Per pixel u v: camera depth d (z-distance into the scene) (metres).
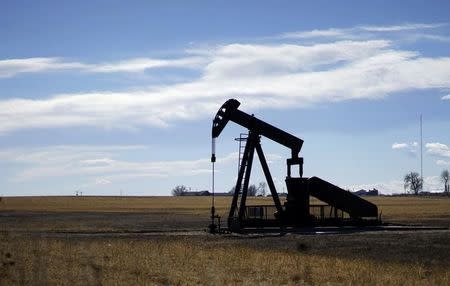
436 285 21.77
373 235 45.84
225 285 20.72
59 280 20.27
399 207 123.94
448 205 138.25
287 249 36.34
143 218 81.56
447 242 40.66
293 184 52.28
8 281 19.83
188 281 21.38
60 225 61.12
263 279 22.48
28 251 27.62
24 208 123.88
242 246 37.19
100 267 23.45
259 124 51.66
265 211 54.31
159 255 28.00
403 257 33.22
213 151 50.88
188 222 70.75
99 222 70.00
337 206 52.88
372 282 21.62
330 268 25.14
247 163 51.69
